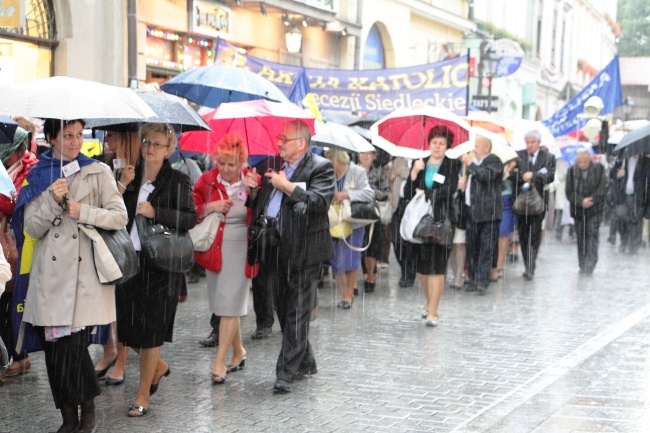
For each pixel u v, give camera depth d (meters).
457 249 13.66
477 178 13.12
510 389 7.83
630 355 9.16
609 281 14.85
